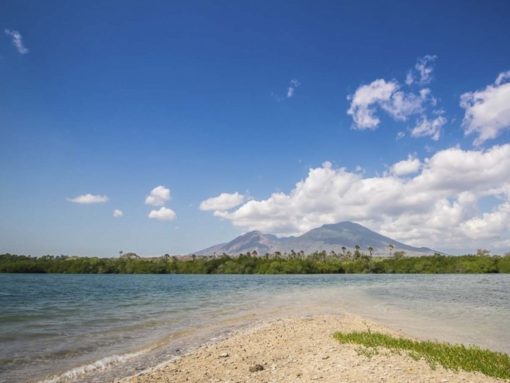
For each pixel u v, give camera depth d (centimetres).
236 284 10756
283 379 1357
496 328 2750
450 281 11350
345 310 4041
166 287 9412
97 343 2283
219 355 1831
